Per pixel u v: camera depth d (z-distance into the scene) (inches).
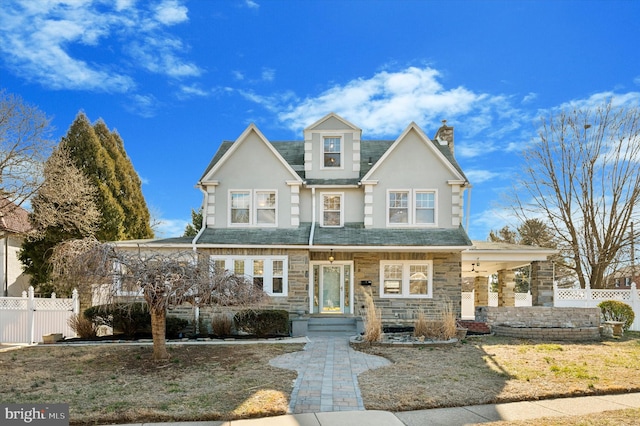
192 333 630.5
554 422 239.1
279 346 499.8
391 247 657.0
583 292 714.2
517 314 607.8
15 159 768.9
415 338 523.8
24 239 853.8
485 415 254.8
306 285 668.1
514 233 1384.1
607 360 406.3
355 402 277.1
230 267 673.0
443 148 824.3
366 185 728.3
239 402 275.3
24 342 601.3
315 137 770.8
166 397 290.4
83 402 282.5
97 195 879.1
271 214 729.0
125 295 473.1
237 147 740.0
